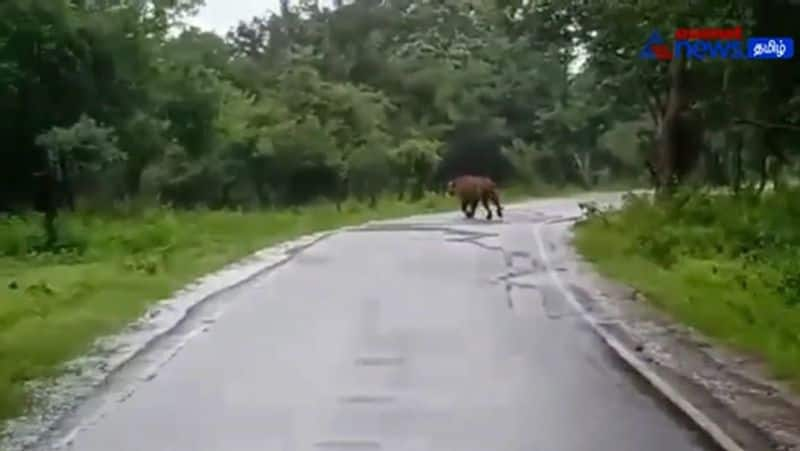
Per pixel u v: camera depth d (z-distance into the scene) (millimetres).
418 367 13273
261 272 25734
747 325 16375
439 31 92750
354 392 11766
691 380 12570
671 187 37219
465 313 18375
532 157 89438
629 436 9812
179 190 55406
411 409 10898
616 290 21906
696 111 38000
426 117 82438
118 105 39688
